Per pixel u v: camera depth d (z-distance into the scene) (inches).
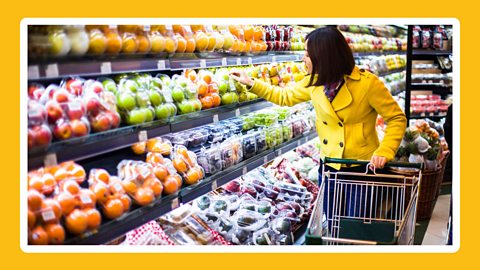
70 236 117.0
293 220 181.6
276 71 204.7
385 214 146.6
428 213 227.0
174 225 155.9
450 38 328.5
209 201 169.8
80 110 119.3
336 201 150.6
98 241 121.0
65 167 123.6
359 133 154.6
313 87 159.6
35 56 113.8
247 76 176.1
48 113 115.3
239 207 175.5
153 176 137.0
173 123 146.4
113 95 131.2
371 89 150.6
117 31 132.0
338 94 152.0
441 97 339.0
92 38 124.5
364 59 311.4
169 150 153.6
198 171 156.2
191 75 163.6
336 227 147.4
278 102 174.2
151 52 141.9
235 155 176.2
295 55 218.2
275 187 194.4
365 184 147.6
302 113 233.6
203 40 160.9
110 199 125.6
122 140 128.9
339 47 148.1
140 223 132.3
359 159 155.3
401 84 352.2
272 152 198.5
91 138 121.5
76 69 120.6
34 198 111.9
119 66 131.1
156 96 141.3
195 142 170.9
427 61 343.6
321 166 162.2
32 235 111.5
